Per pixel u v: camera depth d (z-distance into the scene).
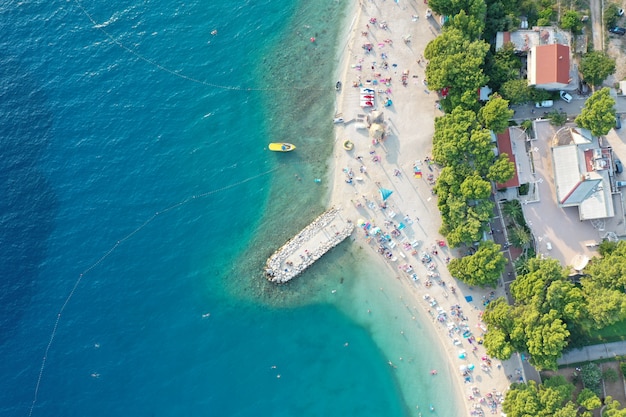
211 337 78.00
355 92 78.62
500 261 69.06
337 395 77.19
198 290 78.50
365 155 77.88
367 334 77.50
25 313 78.00
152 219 79.50
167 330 78.06
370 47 78.69
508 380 74.69
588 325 67.62
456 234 71.19
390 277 77.06
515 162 74.31
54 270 78.56
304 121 79.44
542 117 75.69
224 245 78.75
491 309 71.81
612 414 66.81
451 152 69.81
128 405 77.00
